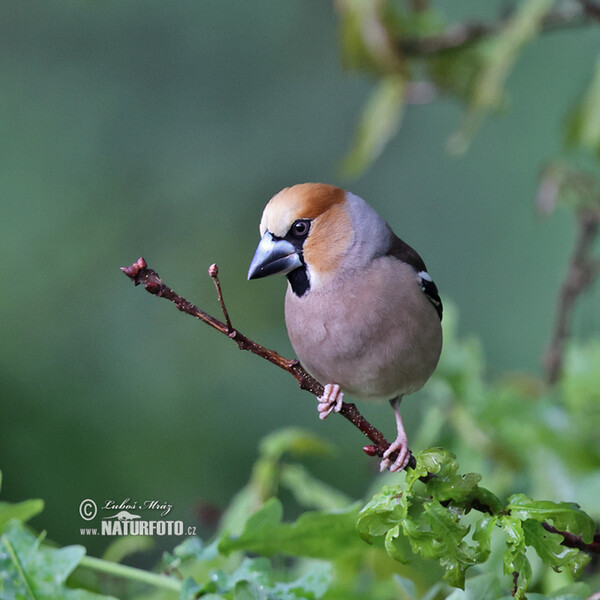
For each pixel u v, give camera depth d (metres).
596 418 7.45
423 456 4.22
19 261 13.41
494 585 4.56
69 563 4.56
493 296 13.29
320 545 5.04
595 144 8.78
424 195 14.00
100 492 11.83
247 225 13.86
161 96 14.30
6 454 11.90
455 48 9.09
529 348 12.89
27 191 13.62
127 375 12.89
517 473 7.41
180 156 14.16
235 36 14.37
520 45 8.51
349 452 12.34
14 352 12.77
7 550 4.57
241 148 14.26
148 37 14.28
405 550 6.12
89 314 13.27
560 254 12.96
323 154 14.20
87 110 14.20
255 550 5.01
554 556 4.13
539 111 13.16
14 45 14.20
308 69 14.44
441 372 7.54
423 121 14.20
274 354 4.75
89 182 13.94
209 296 13.43
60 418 12.31
